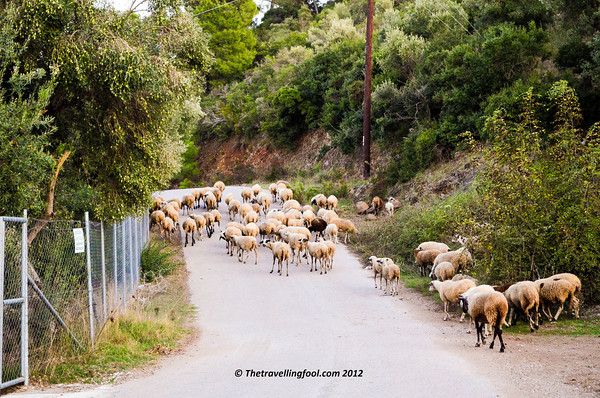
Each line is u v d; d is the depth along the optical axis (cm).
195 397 810
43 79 1291
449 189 2670
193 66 1531
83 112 1426
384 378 877
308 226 2567
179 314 1455
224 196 3669
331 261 2020
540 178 1438
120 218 1477
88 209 1511
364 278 1894
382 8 6219
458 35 3516
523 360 960
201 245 2455
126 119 1421
